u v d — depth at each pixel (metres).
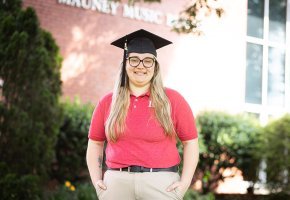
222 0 11.10
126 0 10.03
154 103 3.32
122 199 3.33
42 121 7.05
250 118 9.78
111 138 3.31
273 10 11.99
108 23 9.84
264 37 11.79
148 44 3.50
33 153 6.89
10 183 6.52
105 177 3.40
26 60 7.02
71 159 8.24
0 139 6.85
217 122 9.56
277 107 11.76
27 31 7.14
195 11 6.12
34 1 9.22
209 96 10.88
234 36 11.24
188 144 3.47
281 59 11.93
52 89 7.39
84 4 9.63
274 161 9.26
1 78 7.02
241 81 11.26
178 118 3.41
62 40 9.41
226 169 9.73
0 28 7.14
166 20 10.41
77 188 7.73
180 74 10.59
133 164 3.27
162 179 3.26
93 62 9.66
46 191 7.14
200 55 10.84
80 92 9.50
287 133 9.28
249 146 9.51
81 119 8.37
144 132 3.26
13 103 6.95
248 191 9.80
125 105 3.32
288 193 9.24
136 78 3.38
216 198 9.75
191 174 3.42
